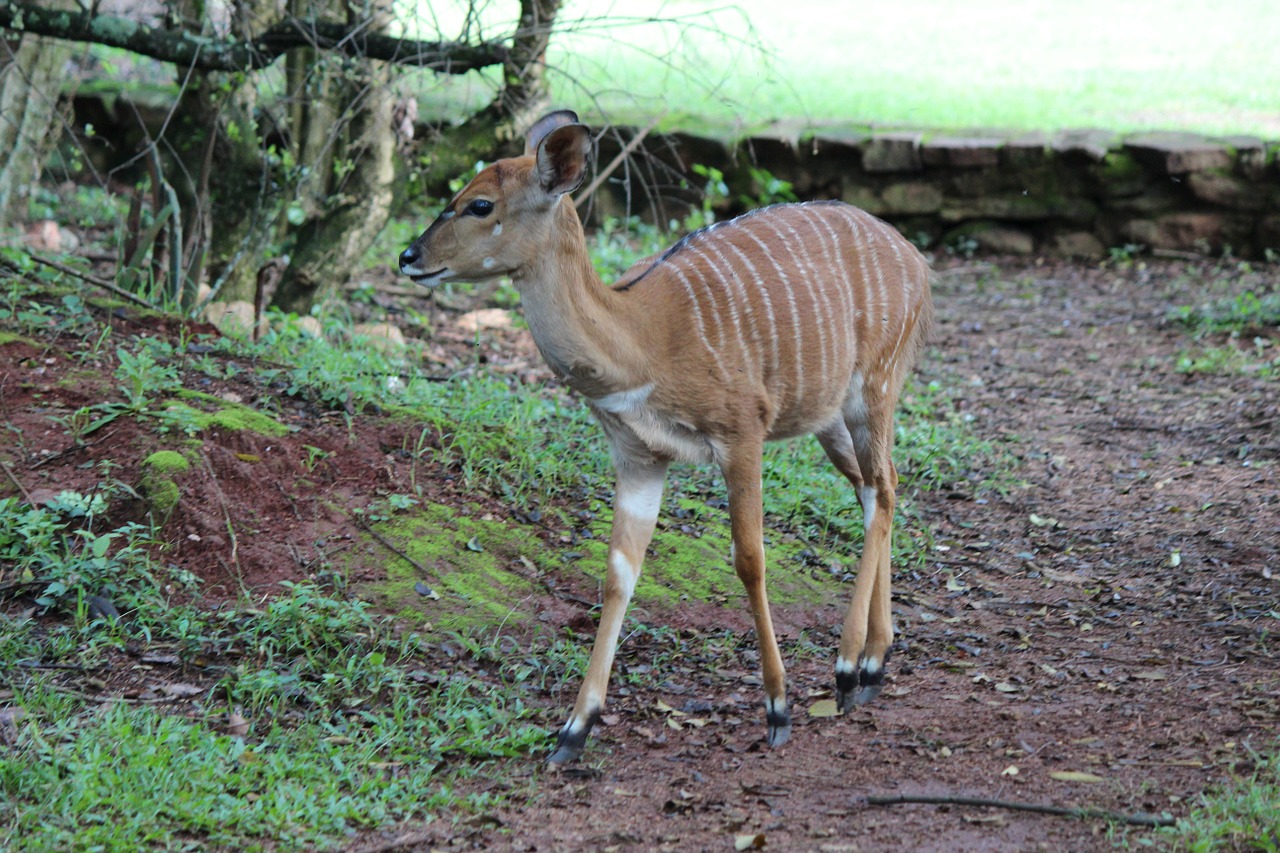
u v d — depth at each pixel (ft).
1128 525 37.42
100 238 61.00
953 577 34.32
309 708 24.81
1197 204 69.51
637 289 24.98
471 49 41.34
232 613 26.81
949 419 46.50
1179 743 24.12
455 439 34.04
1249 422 44.98
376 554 29.89
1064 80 92.17
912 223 73.56
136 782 20.79
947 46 104.83
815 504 36.86
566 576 30.99
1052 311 61.72
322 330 45.47
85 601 26.53
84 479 29.63
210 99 46.62
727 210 73.97
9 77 54.60
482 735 24.31
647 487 25.53
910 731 25.53
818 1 122.01
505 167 23.27
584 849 20.34
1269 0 114.11
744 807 22.09
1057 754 23.99
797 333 26.09
